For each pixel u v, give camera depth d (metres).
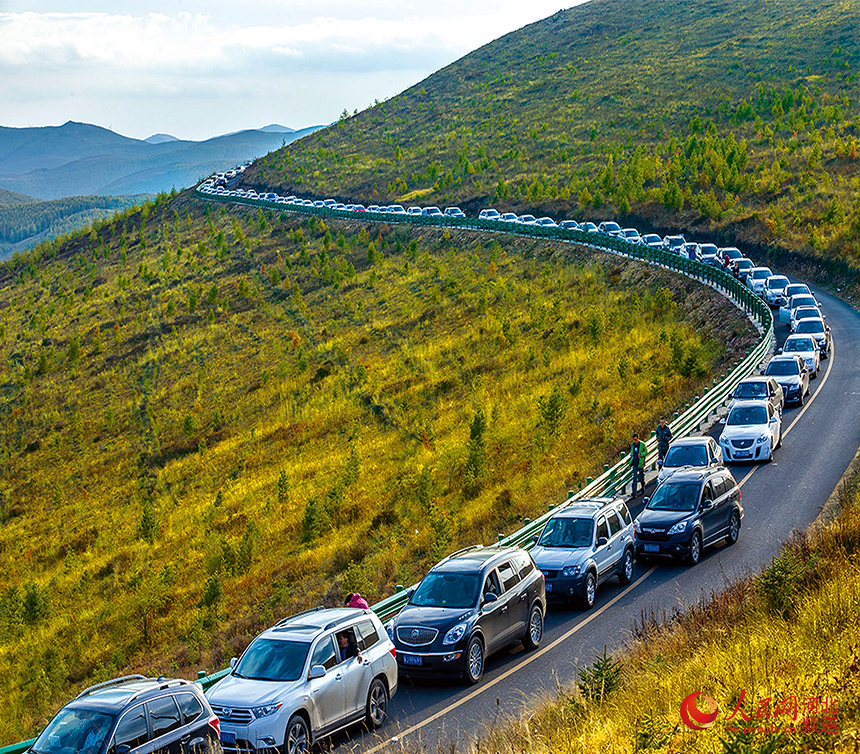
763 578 13.30
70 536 50.03
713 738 8.59
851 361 43.62
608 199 105.19
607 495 27.34
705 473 22.41
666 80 171.88
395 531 33.28
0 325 112.12
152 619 31.94
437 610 15.62
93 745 10.52
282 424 58.75
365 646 13.93
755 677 9.96
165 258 123.81
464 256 94.00
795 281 69.62
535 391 48.56
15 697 28.22
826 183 86.31
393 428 51.00
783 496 25.06
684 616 14.32
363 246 110.50
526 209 114.19
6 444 74.19
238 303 100.00
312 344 78.50
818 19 184.75
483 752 10.78
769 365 37.66
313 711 12.54
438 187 137.62
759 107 134.62
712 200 87.62
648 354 49.78
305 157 184.25
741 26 199.75
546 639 17.28
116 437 69.75
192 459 58.53
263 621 26.58
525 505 30.22
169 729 11.14
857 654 9.52
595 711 10.48
